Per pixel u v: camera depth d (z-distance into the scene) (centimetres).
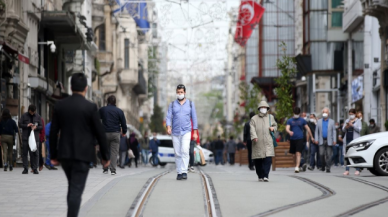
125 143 5903
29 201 2219
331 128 4300
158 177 3155
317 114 10231
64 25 7019
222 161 8525
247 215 1892
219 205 2092
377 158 3603
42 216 1867
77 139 1552
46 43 6675
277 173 4016
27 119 3672
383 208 2075
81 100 1579
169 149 7669
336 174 3934
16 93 5716
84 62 9100
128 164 6731
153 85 17175
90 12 9956
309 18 9638
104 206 2050
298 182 2967
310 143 4641
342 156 5297
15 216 1866
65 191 2547
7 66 5366
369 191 2575
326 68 9575
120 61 12325
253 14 8025
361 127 4209
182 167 2975
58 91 7238
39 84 6425
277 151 5447
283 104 7756
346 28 8600
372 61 7675
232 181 2969
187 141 2964
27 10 6109
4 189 2631
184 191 2473
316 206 2098
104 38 11106
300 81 10775
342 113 9362
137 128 15288
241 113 18150
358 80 8050
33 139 3625
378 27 7625
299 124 4088
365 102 7744
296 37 11844
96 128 1567
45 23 6900
